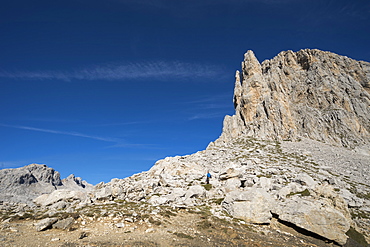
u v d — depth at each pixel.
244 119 138.00
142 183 57.16
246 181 46.66
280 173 60.94
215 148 106.44
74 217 27.75
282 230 31.02
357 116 126.81
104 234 23.61
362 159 84.88
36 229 23.83
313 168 69.69
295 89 149.38
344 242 27.89
